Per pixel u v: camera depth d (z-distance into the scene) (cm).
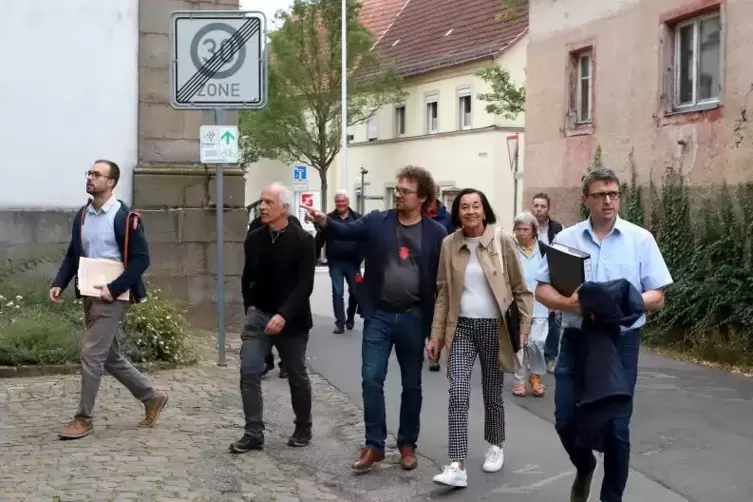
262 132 3875
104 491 581
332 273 1360
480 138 3319
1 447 681
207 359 1073
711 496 604
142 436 724
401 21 4119
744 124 1280
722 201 1298
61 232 1212
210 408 830
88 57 1231
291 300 686
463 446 620
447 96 3531
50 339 970
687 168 1402
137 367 982
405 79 3766
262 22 1020
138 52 1252
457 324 638
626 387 503
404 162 3803
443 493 615
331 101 3803
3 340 951
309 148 3891
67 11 1220
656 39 1489
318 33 3775
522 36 3250
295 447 723
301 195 2409
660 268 523
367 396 659
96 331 711
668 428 791
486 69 3023
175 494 585
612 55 1614
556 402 539
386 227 652
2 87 1198
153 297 1095
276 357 1119
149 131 1259
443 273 645
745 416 841
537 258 910
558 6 1789
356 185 4169
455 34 3644
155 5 1256
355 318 1564
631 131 1556
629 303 498
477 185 3344
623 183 1569
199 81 1020
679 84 1469
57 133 1219
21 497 564
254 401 699
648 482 634
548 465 677
